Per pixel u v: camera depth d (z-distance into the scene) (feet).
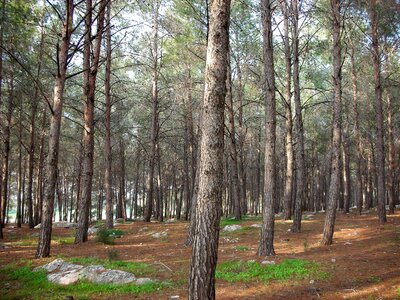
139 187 175.32
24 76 63.93
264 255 33.35
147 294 22.43
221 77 18.26
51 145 34.45
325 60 74.49
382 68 71.97
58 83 35.01
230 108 69.36
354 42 67.87
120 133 92.38
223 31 18.47
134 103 90.74
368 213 81.30
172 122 109.81
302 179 51.11
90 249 41.45
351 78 84.74
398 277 24.22
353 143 108.47
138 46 79.30
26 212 139.33
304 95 99.25
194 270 17.04
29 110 81.51
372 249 34.27
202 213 17.40
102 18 47.50
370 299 20.38
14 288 24.29
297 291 22.30
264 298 21.21
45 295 22.24
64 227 76.69
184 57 75.72
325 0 54.95
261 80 68.90
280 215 87.35
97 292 22.86
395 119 94.17
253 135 121.60
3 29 54.90
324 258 31.22
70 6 36.47
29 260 32.09
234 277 25.58
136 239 52.01
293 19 55.36
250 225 58.80
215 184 17.54
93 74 48.62
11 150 103.35
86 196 48.57
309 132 120.47
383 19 58.59
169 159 139.03
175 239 49.08
